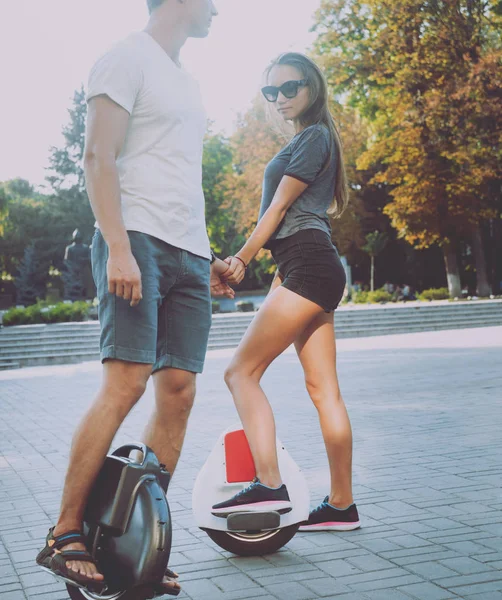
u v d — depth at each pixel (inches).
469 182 1299.2
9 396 489.4
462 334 901.8
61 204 2598.4
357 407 337.4
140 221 102.6
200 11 109.2
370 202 1875.0
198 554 137.9
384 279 2050.9
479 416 292.4
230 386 138.3
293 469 138.5
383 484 188.1
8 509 186.1
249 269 2274.9
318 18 1293.1
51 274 2564.0
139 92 102.7
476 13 1237.1
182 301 109.9
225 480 135.4
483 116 1188.5
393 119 1336.1
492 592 111.0
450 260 1502.2
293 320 135.9
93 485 97.5
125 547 92.4
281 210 135.9
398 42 1221.1
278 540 134.5
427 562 126.2
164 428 111.7
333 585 117.0
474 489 177.9
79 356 864.9
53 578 128.6
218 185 1920.5
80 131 2664.9
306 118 145.3
